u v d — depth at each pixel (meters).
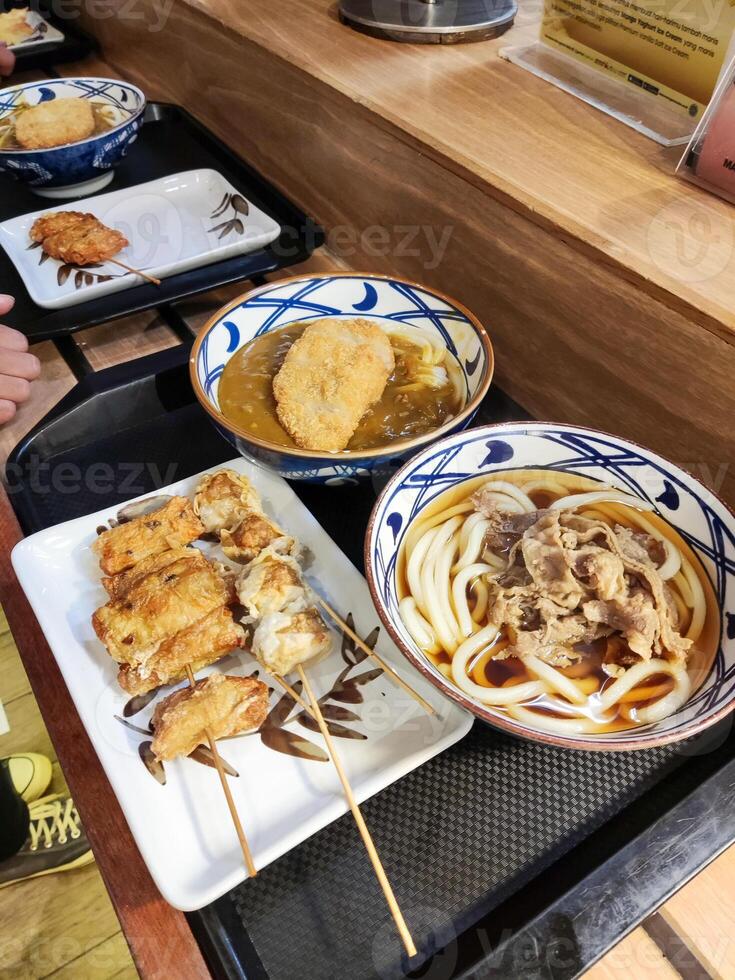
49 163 0.68
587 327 0.43
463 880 0.32
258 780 0.34
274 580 0.38
